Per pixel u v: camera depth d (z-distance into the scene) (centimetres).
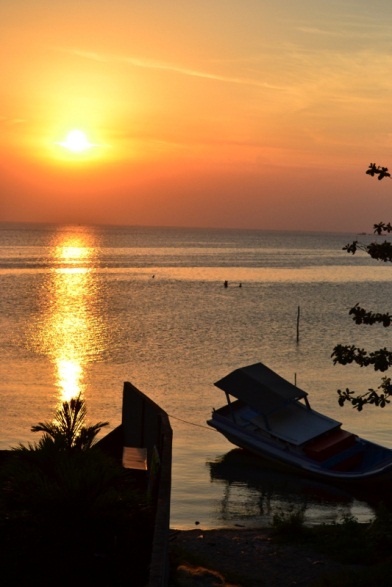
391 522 1814
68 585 964
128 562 980
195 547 1817
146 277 17112
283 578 1566
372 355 1473
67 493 1001
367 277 19600
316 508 2605
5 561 966
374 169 1441
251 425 3475
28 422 3731
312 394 4778
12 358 6094
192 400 4534
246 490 2798
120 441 1912
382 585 1419
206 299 12306
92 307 10619
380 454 3122
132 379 5234
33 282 14900
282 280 17462
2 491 1032
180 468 3075
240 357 6462
